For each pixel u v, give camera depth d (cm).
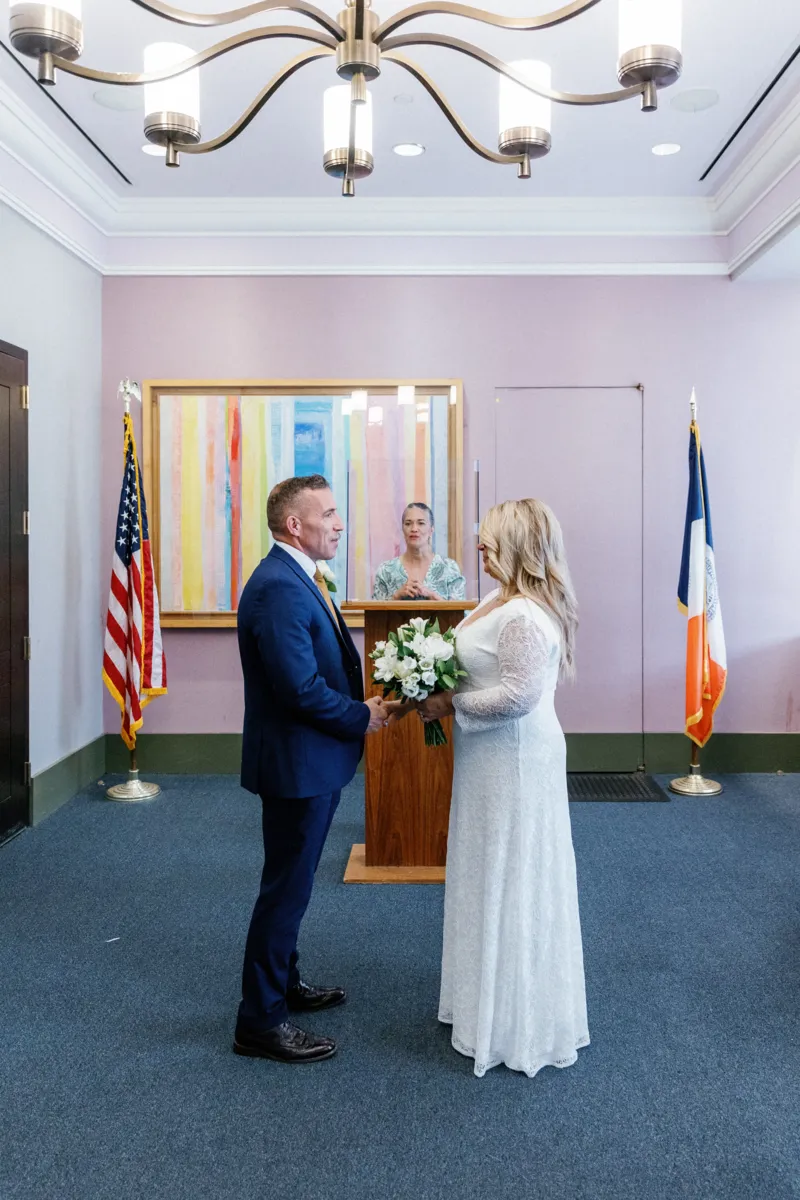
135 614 533
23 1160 229
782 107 444
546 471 587
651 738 591
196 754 593
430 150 493
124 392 534
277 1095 255
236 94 430
